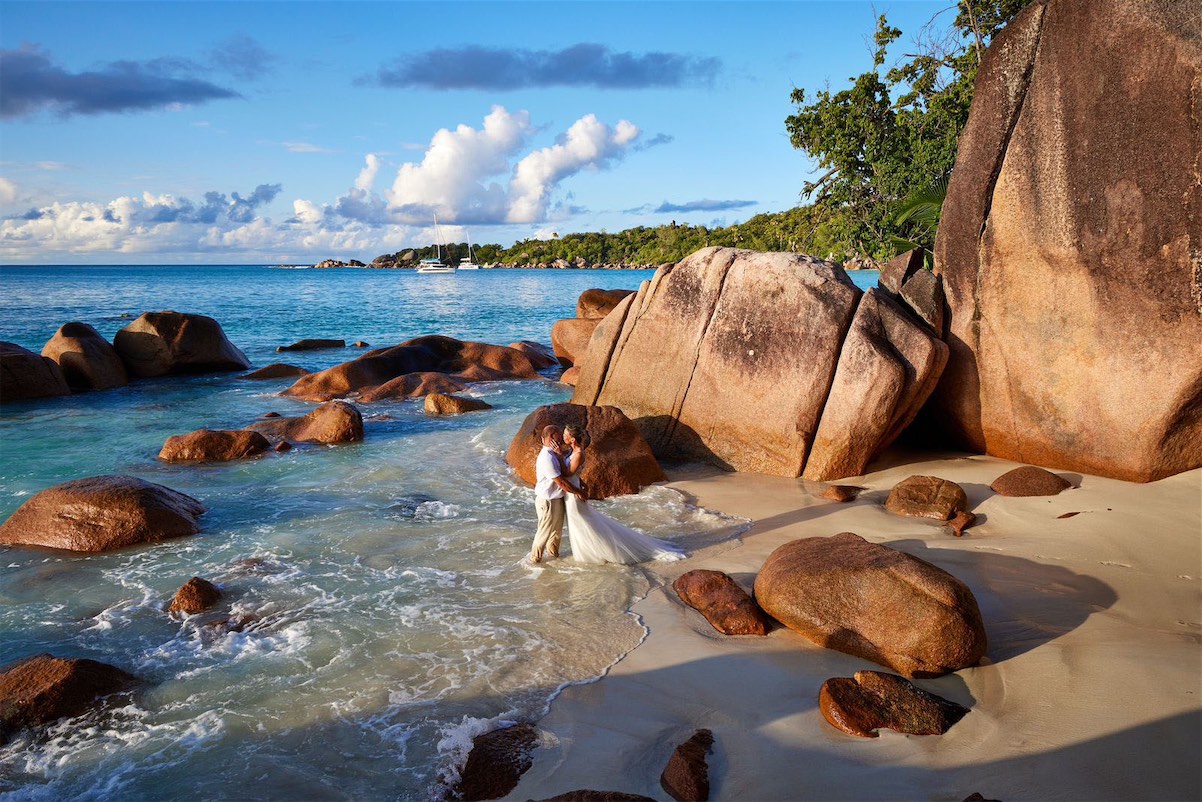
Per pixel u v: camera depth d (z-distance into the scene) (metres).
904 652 5.24
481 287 92.25
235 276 167.88
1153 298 8.38
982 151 10.02
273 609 6.77
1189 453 8.59
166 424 15.49
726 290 11.53
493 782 4.33
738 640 5.93
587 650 5.87
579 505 7.61
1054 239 9.20
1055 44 9.02
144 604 6.95
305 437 13.72
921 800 3.94
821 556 6.14
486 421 15.58
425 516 9.39
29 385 18.30
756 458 10.95
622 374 12.42
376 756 4.65
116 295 67.44
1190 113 7.84
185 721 5.07
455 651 5.91
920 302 10.84
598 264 199.25
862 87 23.41
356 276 163.25
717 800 4.05
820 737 4.57
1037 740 4.36
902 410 10.30
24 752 4.77
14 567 7.90
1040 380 9.63
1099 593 6.23
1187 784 3.88
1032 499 8.66
